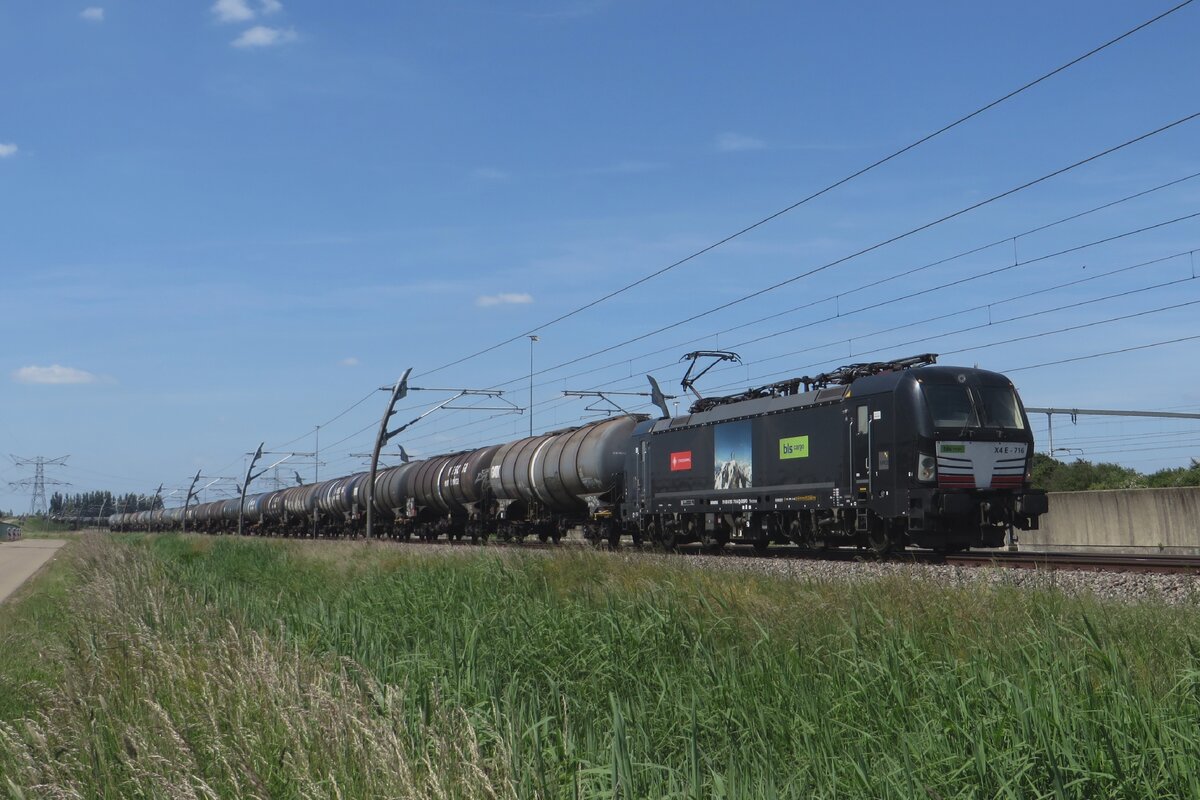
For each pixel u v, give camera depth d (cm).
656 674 930
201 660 966
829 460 2306
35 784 619
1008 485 2111
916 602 1102
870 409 2191
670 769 628
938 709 688
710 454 2756
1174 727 623
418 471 4806
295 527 7150
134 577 1748
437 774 593
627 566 1702
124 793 650
